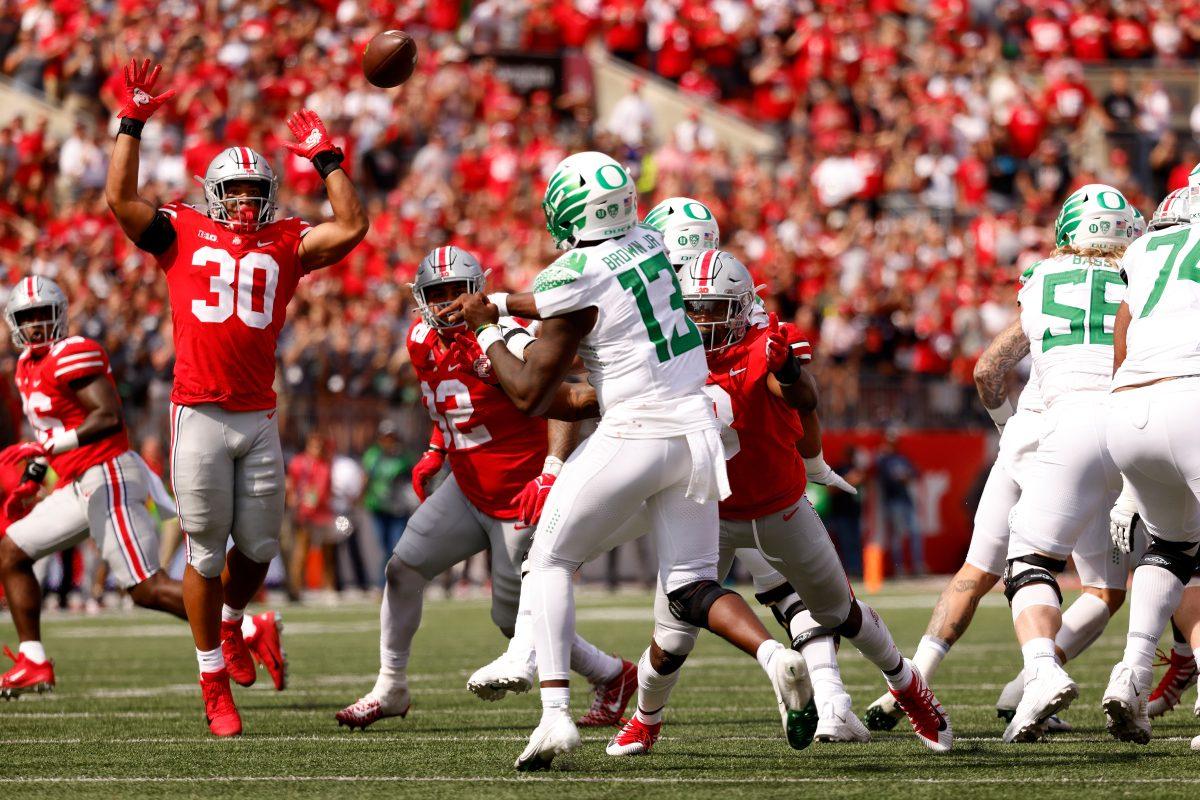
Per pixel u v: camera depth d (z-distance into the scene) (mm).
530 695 25969
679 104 74562
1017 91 75312
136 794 15445
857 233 66438
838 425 60125
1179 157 74938
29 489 24250
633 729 18359
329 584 54844
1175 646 21156
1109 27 80812
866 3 81062
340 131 65188
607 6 77625
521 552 20859
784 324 16719
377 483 53906
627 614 45125
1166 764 17000
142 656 34031
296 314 56562
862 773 16547
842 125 73500
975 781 15836
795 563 18141
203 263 20938
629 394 16266
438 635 39281
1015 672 29062
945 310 63938
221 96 64312
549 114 72750
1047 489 18578
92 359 24266
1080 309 18844
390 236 61000
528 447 20719
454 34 74312
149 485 24766
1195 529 17891
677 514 16516
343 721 21250
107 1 68062
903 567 60656
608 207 16406
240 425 21109
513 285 59438
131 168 20750
